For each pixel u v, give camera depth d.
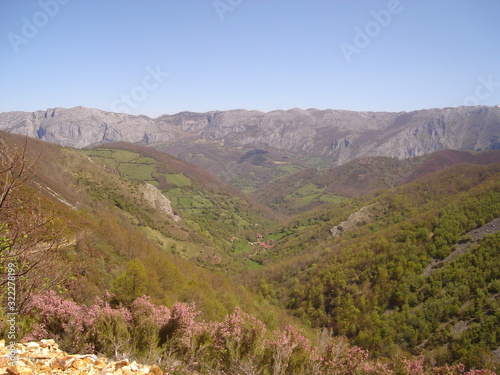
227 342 7.12
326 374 7.23
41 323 6.29
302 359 7.18
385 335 41.25
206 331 7.48
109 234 34.78
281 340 7.30
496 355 32.78
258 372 6.72
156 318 7.22
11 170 5.68
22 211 5.97
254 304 43.31
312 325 50.91
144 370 4.75
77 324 6.47
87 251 23.94
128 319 7.10
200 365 6.84
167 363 6.14
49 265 6.55
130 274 14.61
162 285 22.16
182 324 7.27
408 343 39.47
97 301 8.02
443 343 37.44
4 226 5.74
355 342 42.22
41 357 4.81
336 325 48.47
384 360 8.15
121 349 6.38
